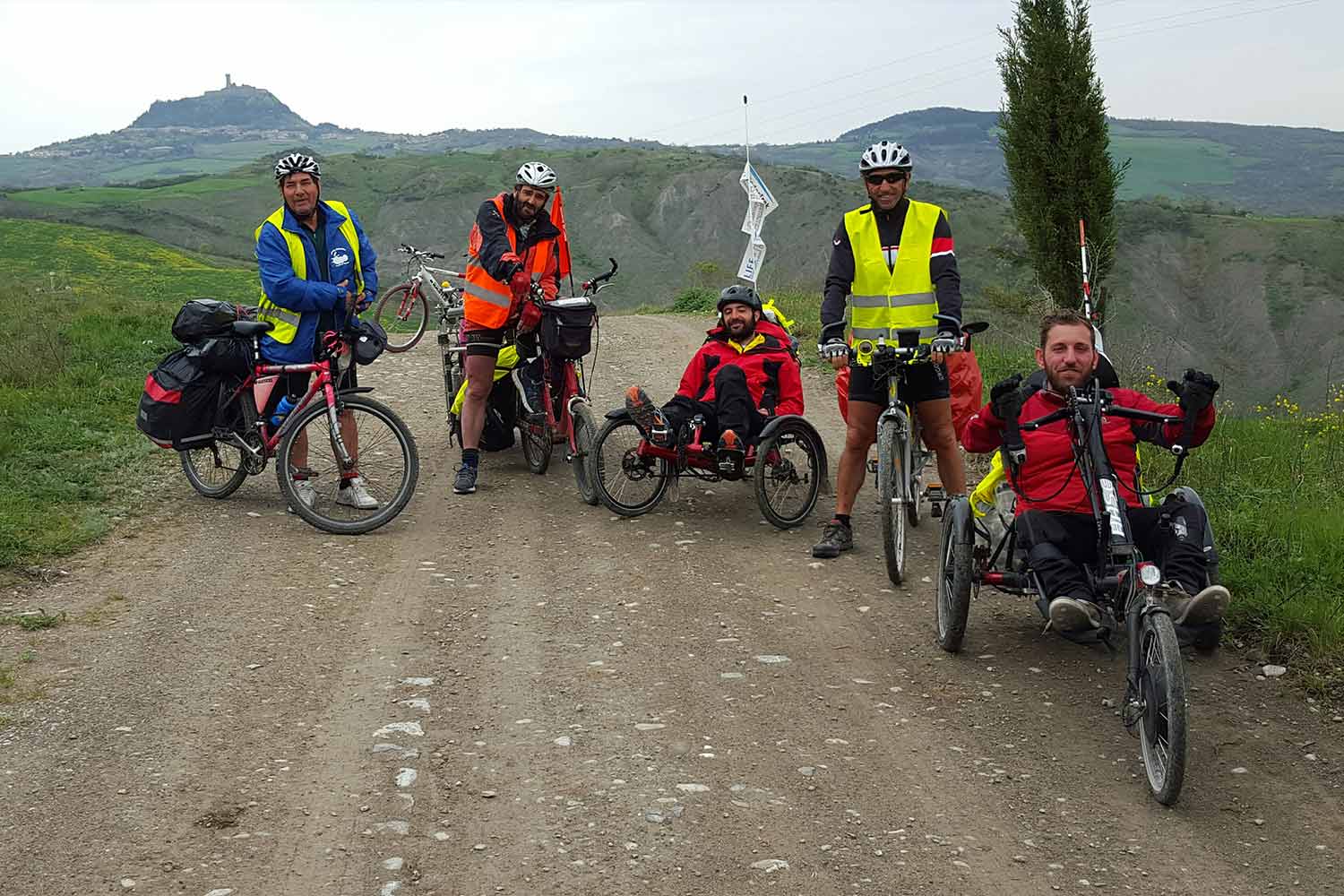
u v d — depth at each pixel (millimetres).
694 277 39031
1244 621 5609
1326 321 108938
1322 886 3699
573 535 7406
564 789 4223
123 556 6723
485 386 8289
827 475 8375
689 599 6266
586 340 8219
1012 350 14211
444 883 3637
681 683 5195
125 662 5250
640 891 3611
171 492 8047
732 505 8148
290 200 7602
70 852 3752
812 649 5617
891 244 6652
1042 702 5035
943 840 3947
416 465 7500
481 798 4152
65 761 4352
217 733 4605
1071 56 17906
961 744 4652
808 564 6902
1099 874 3756
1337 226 128250
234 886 3590
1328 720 4809
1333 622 5379
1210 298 115250
